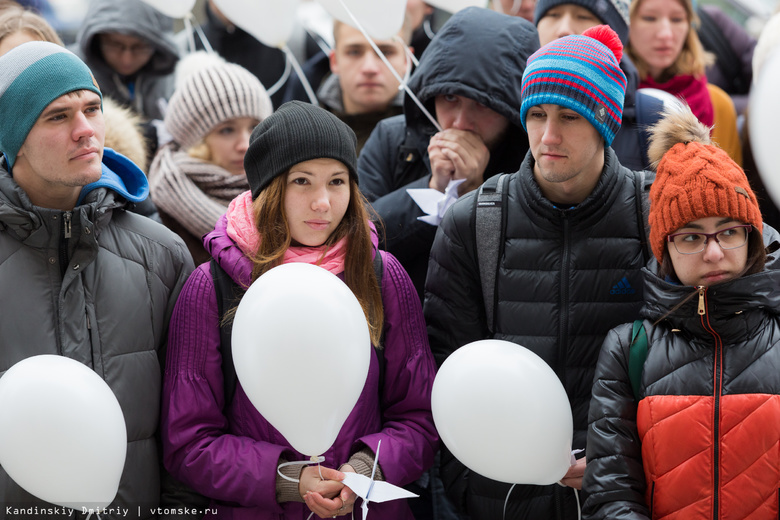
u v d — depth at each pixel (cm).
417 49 816
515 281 473
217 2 688
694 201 399
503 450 405
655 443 404
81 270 441
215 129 636
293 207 443
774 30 621
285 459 438
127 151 569
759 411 392
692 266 405
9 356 425
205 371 445
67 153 422
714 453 394
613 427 419
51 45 432
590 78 441
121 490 441
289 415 391
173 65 781
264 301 394
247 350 393
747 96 838
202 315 447
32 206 430
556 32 600
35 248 437
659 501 402
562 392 421
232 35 853
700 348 409
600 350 447
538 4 620
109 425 396
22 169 435
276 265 443
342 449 444
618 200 468
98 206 443
